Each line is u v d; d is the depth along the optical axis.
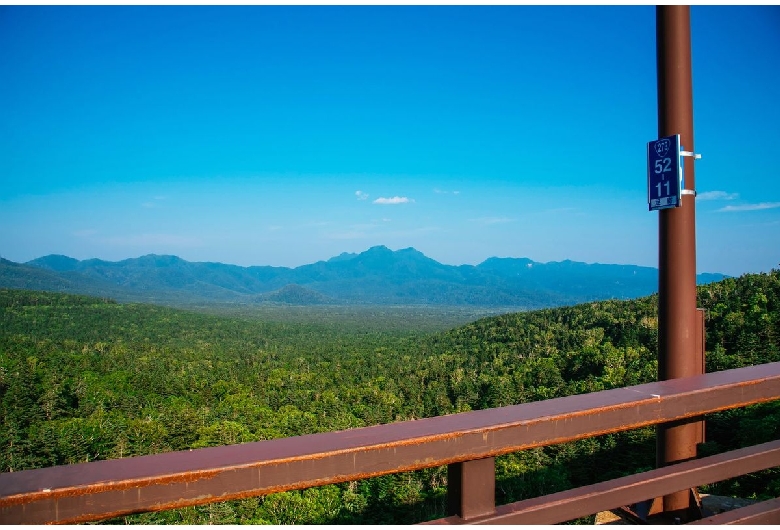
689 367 2.59
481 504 1.50
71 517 1.08
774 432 17.64
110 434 37.03
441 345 86.88
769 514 1.89
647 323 55.06
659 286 2.68
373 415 42.09
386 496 24.86
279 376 62.75
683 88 2.58
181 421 39.25
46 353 69.69
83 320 129.38
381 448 1.33
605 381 38.28
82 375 57.72
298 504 24.73
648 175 2.73
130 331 122.62
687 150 2.58
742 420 19.66
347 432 1.43
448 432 1.41
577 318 72.44
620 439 24.69
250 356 84.06
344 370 69.19
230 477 1.20
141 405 50.31
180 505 1.16
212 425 39.72
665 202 2.63
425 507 24.28
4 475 1.12
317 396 51.75
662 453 2.52
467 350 75.50
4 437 33.34
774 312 40.53
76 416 45.19
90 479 1.11
